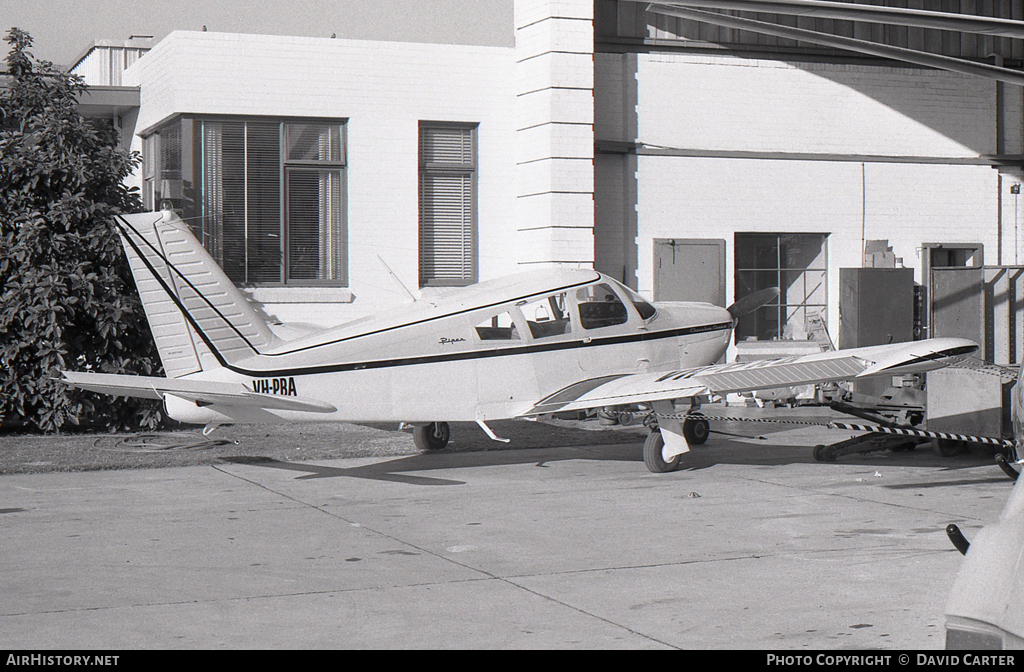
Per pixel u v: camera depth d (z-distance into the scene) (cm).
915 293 1859
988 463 1165
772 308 1878
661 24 1797
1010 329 1914
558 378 1088
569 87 1631
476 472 1105
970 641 284
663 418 1086
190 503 923
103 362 1371
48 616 576
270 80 1566
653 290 1791
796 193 1864
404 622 565
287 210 1585
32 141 1385
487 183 1684
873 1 1855
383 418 1017
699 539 771
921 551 723
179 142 1560
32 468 1091
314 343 994
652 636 536
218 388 941
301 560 710
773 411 1683
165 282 982
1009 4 1984
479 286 1138
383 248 1623
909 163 1922
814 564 689
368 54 1611
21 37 1442
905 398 1248
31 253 1330
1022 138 1991
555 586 639
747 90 1841
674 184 1803
